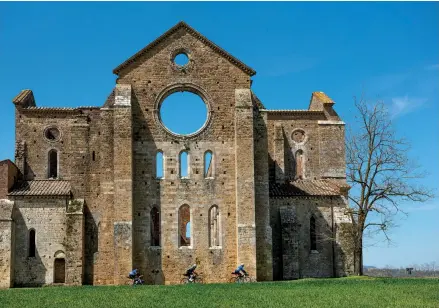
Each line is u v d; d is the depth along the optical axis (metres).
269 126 80.56
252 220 63.25
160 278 62.75
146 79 65.19
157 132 64.62
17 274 66.69
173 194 64.00
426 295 45.16
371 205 66.94
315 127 81.50
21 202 67.81
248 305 40.78
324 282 56.88
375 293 46.44
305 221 70.88
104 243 63.06
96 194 65.88
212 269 63.19
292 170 80.38
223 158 64.94
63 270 67.50
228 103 65.69
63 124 78.38
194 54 66.00
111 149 64.44
